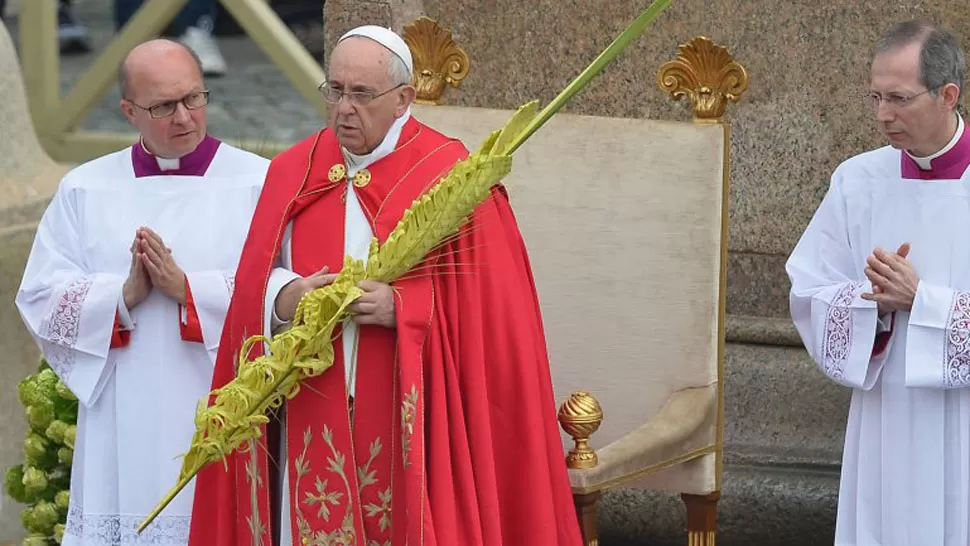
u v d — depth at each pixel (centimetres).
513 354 1545
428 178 1561
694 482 1773
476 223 1542
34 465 1944
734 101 1770
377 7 2219
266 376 1495
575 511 1595
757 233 2100
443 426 1508
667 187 1775
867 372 1608
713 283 1762
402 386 1493
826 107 2053
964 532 1598
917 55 1528
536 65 2173
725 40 2088
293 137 3219
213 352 1672
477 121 1847
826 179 2064
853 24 2027
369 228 1559
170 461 1689
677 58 1791
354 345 1530
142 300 1683
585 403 1662
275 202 1590
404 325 1496
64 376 1703
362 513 1533
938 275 1585
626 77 2139
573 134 1812
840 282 1639
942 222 1585
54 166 2409
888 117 1546
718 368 1775
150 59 1669
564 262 1812
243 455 1572
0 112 2316
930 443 1595
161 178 1719
